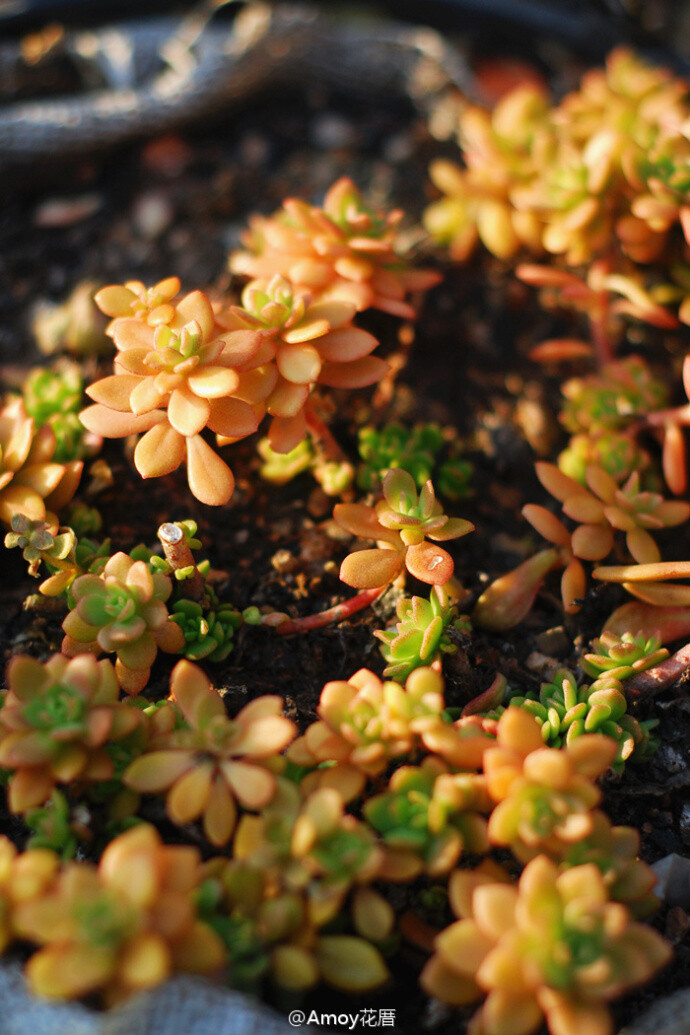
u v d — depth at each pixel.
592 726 0.32
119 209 0.42
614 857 0.30
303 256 0.35
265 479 0.36
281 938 0.29
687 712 0.33
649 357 0.39
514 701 0.33
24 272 0.40
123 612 0.31
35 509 0.33
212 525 0.36
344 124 0.44
